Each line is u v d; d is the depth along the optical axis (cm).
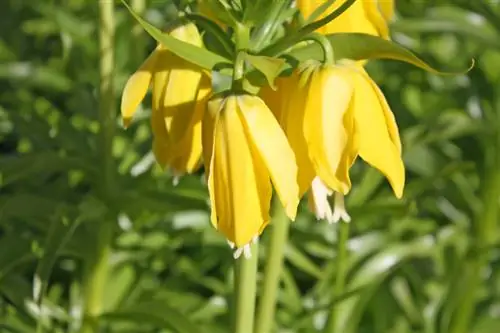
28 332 78
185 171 63
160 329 84
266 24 61
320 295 85
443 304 95
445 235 91
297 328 80
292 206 59
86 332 80
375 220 93
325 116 59
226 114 59
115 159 84
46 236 74
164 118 62
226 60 60
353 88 59
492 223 97
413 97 106
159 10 101
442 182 97
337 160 59
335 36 59
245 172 59
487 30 93
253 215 59
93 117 87
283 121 60
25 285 76
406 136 90
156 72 62
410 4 104
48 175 87
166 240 85
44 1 122
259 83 60
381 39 58
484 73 103
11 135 91
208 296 93
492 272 102
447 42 111
